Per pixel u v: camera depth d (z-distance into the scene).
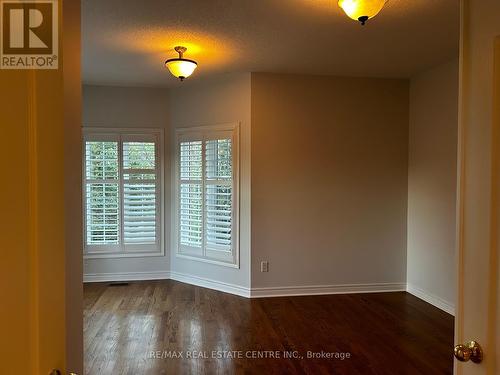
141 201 5.23
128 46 3.53
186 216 5.12
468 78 1.11
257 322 3.74
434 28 3.10
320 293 4.65
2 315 0.67
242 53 3.73
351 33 3.21
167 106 5.25
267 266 4.54
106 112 5.13
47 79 0.81
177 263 5.26
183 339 3.34
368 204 4.71
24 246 0.73
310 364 2.90
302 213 4.59
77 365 1.98
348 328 3.60
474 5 1.09
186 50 3.63
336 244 4.67
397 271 4.80
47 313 0.82
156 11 2.77
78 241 1.99
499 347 0.99
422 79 4.45
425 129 4.41
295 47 3.56
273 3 2.64
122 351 3.10
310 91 4.55
